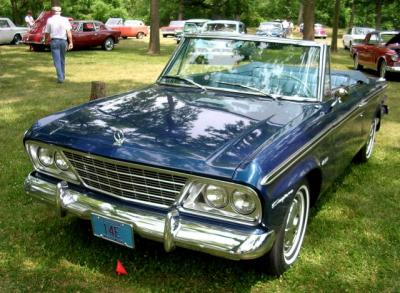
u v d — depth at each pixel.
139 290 2.96
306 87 3.80
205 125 3.08
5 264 3.18
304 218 3.41
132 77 12.28
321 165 3.41
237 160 2.63
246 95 3.83
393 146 6.54
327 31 50.53
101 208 2.95
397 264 3.38
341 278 3.18
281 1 64.19
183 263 3.27
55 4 19.16
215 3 51.69
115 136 2.93
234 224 2.67
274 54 3.98
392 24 53.38
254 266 3.17
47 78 11.71
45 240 3.51
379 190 4.84
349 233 3.84
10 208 4.02
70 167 3.09
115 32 21.52
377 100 5.32
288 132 3.06
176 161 2.66
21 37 22.42
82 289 2.95
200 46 4.24
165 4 52.91
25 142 3.27
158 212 2.82
